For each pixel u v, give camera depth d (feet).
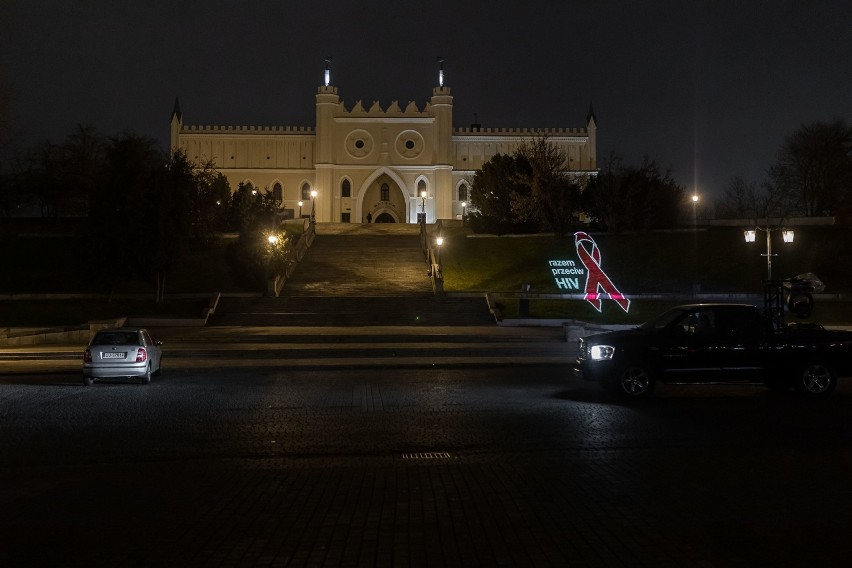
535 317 129.80
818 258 160.76
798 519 23.11
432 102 284.41
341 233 213.46
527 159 207.72
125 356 61.87
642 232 192.24
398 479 29.04
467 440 37.29
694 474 29.32
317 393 55.67
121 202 140.87
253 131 285.23
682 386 58.65
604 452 33.96
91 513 24.36
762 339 51.96
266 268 151.94
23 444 36.86
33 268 174.60
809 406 47.98
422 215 206.49
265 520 23.47
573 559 19.70
